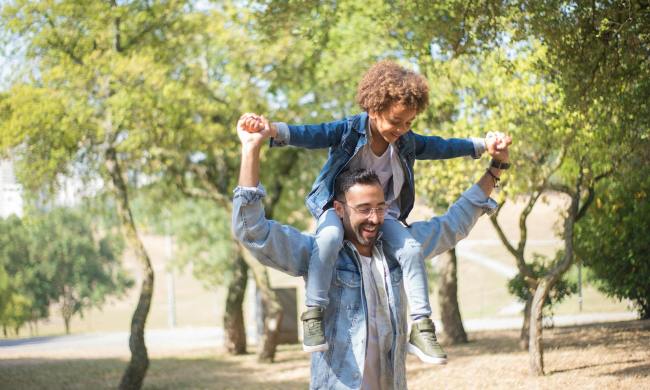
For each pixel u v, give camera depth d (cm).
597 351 1191
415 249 299
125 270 4072
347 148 299
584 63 707
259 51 1325
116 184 1298
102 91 1263
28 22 1245
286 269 296
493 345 1491
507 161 325
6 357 1862
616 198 1293
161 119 1284
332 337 296
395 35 1099
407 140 306
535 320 1045
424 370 1198
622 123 895
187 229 2211
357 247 304
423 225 324
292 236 294
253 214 275
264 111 1436
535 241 4928
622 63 719
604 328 1508
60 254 3622
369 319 297
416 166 1088
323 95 1488
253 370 1509
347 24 1164
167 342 2328
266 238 283
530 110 982
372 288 299
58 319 4669
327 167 307
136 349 1253
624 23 656
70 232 3619
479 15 764
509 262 4500
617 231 1426
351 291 297
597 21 688
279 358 1711
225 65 1491
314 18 1116
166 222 2248
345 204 300
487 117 1065
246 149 273
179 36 1352
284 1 1005
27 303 2694
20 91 1212
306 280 300
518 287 1563
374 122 294
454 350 1466
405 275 298
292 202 1936
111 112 1238
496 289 3788
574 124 923
